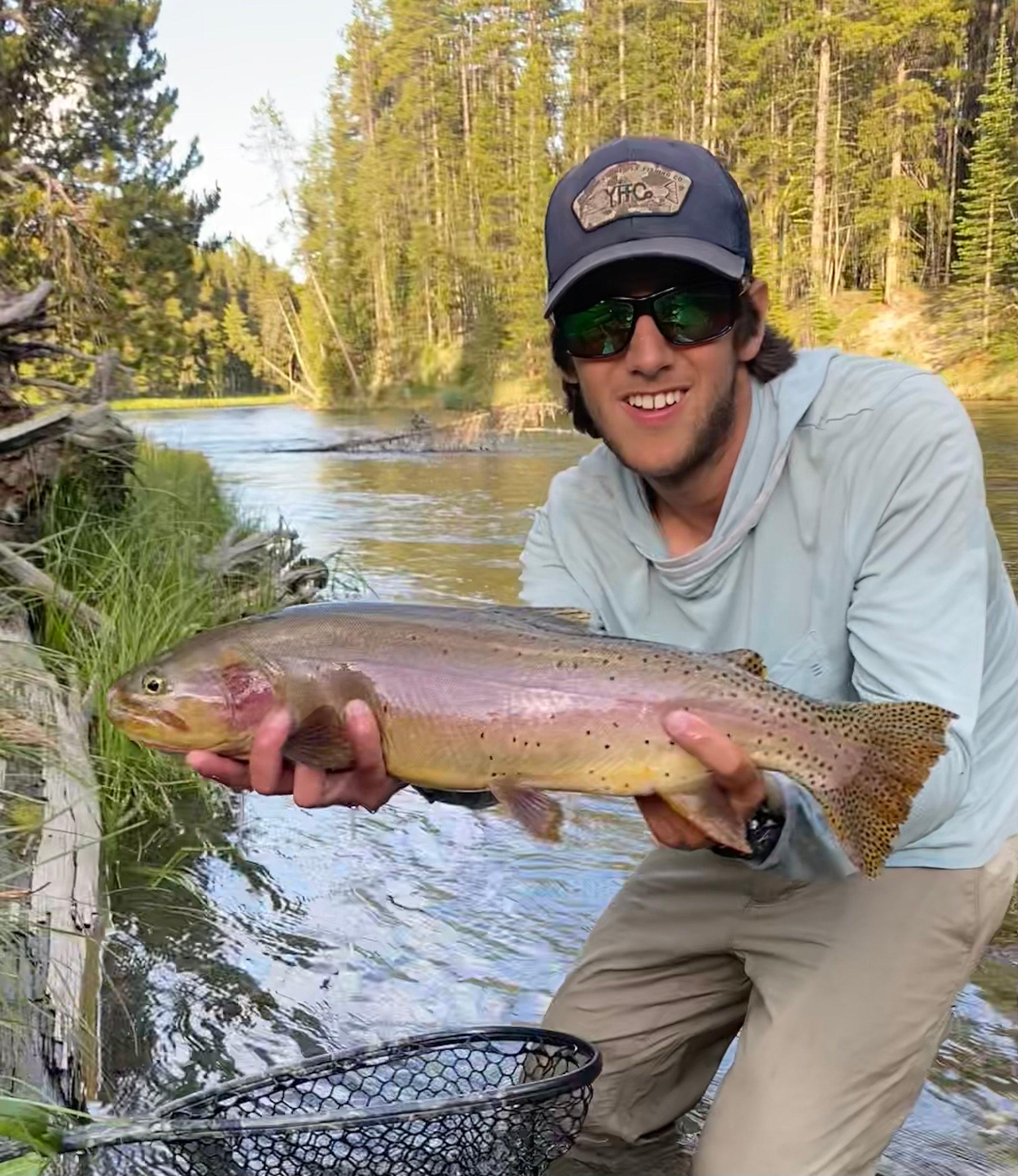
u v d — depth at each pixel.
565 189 0.84
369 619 0.81
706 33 18.41
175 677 0.80
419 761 0.79
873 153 16.80
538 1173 0.77
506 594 3.23
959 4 17.09
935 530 0.78
